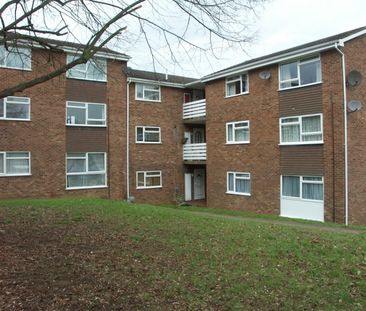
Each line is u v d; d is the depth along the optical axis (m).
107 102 21.78
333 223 15.56
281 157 18.48
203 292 5.46
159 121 24.56
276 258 7.11
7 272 5.63
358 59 16.42
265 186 19.33
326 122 16.47
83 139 20.84
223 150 21.98
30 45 8.47
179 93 25.66
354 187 16.00
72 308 4.66
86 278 5.63
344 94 15.81
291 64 18.08
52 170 19.69
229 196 21.53
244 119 20.58
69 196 20.22
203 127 26.89
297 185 17.78
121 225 9.68
